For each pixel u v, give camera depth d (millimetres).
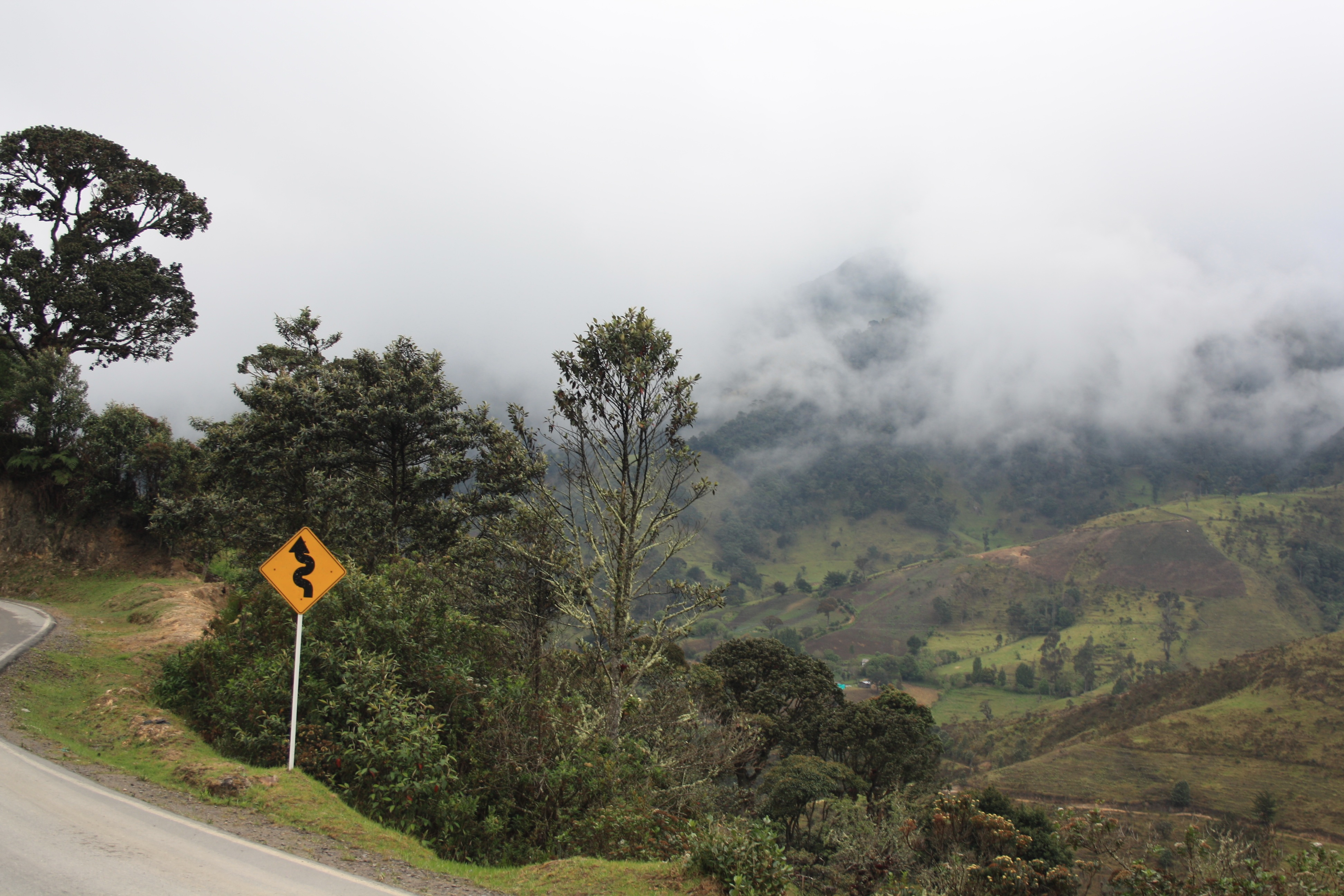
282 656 11906
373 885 6766
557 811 10547
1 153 35531
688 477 15016
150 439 33156
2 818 7078
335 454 26328
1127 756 91938
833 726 39750
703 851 7562
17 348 36031
